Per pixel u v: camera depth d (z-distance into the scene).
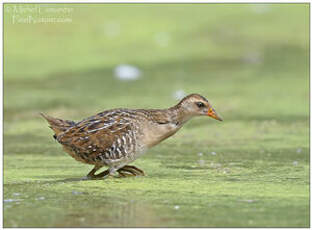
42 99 16.69
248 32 23.19
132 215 7.49
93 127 9.59
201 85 17.80
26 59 20.66
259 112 15.27
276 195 8.46
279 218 7.33
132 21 24.56
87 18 24.80
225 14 25.69
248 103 16.06
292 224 7.10
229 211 7.65
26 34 23.00
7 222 7.23
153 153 11.82
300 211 7.64
